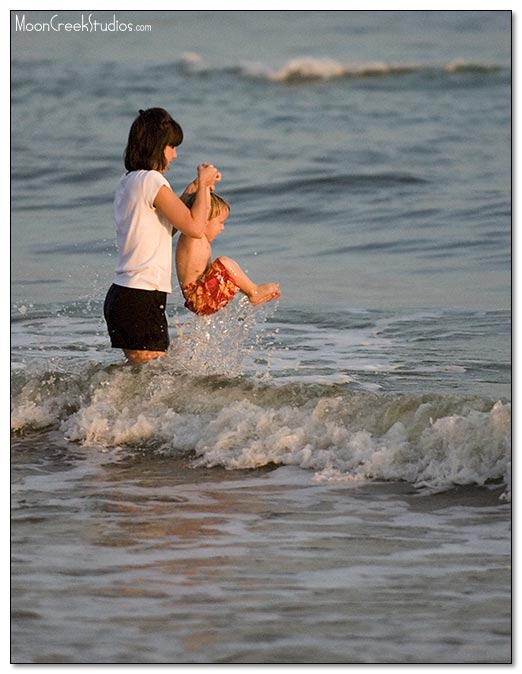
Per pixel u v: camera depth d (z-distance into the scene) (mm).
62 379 14188
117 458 12320
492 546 9375
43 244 25094
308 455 11641
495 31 60312
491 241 24141
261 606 8281
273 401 12711
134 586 8719
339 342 16906
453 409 11594
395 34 60562
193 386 13234
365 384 14352
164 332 13680
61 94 46094
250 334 17453
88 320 18594
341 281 21156
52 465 12164
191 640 7738
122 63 52938
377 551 9328
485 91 45844
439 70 50375
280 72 50219
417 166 32500
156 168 13375
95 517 10391
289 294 20156
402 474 11141
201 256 13469
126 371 13688
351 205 28281
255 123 40156
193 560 9234
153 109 13484
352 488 10953
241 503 10656
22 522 10305
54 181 32406
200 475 11602
